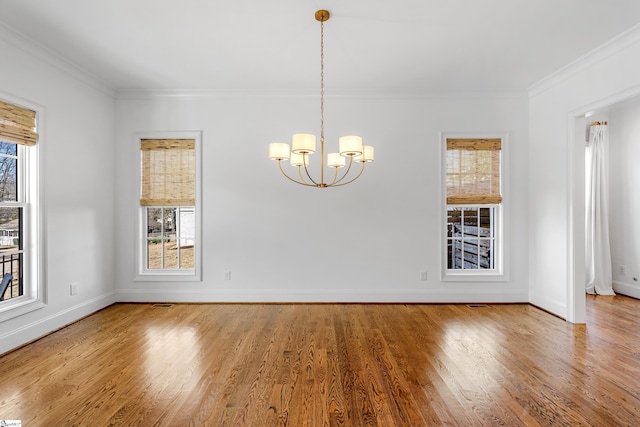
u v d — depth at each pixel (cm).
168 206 468
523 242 464
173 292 468
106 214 448
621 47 320
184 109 465
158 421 207
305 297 467
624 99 320
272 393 238
